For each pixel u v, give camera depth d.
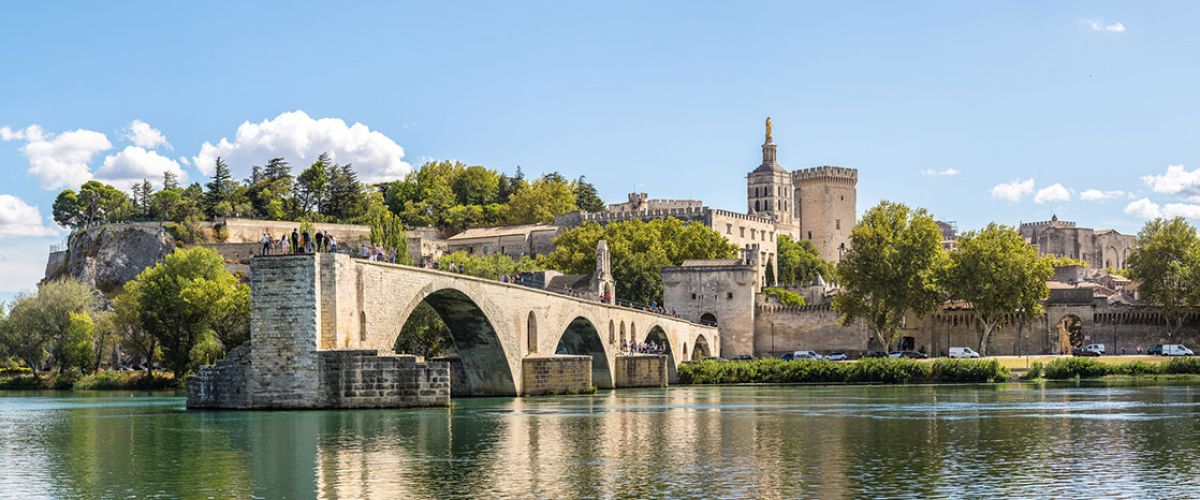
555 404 98.94
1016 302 180.75
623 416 84.44
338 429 70.19
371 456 58.47
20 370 176.62
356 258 81.69
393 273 85.94
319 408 79.50
